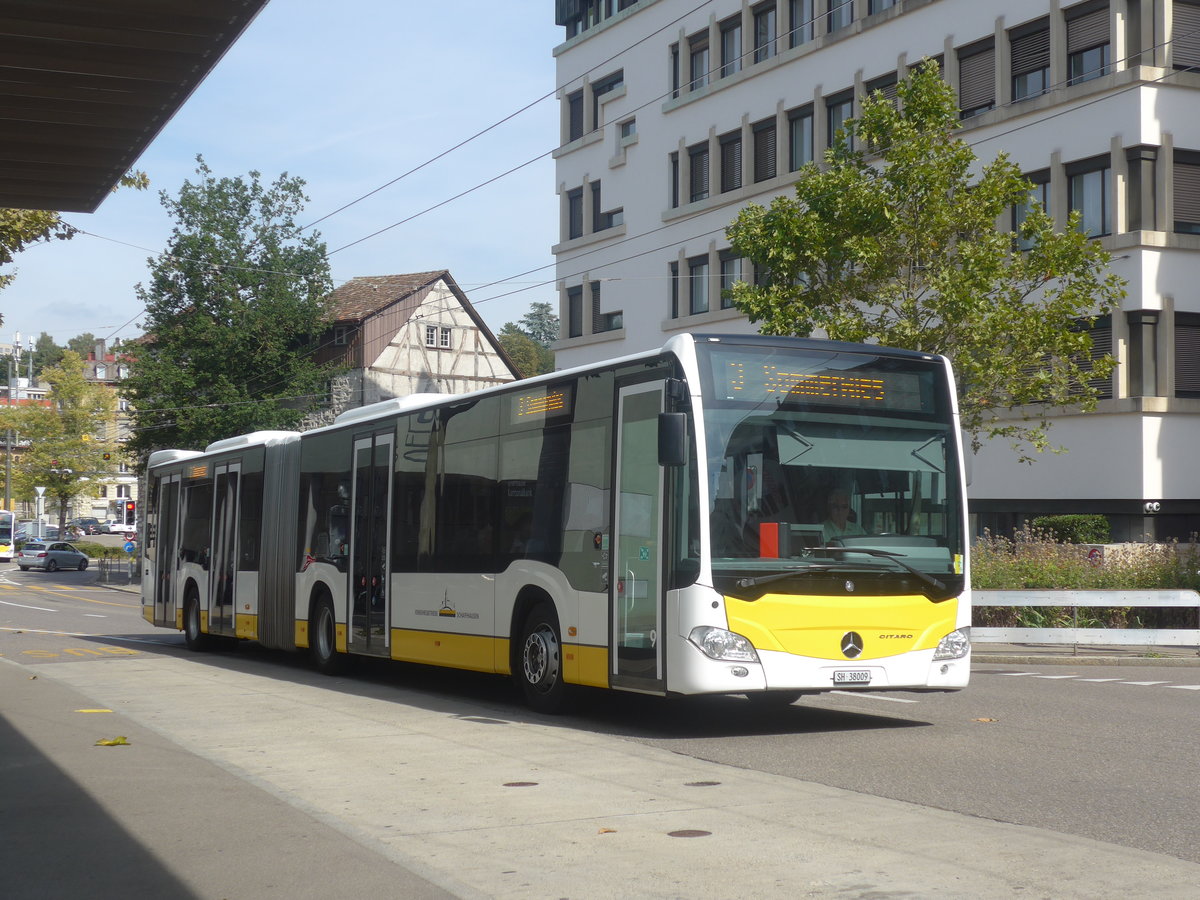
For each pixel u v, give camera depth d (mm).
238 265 59531
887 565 12070
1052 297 30125
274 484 20891
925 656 12188
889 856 6949
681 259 42125
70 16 9641
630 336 44375
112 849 7355
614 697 15320
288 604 19953
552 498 13508
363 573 17547
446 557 15430
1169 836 7500
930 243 24344
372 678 18141
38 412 93125
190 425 58250
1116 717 13094
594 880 6523
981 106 32688
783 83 38250
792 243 24828
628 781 9328
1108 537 29266
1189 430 29688
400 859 7000
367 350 61125
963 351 23453
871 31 35438
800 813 8117
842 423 12227
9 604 44875
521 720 13109
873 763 10172
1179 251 29641
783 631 11656
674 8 42594
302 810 8367
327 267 60844
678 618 11562
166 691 15859
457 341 64625
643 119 43906
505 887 6414
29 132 11938
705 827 7719
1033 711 13672
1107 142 29797
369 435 17781
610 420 12664
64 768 10047
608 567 12508
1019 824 7801
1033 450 31375
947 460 12617
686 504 11625
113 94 11078
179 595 24531
